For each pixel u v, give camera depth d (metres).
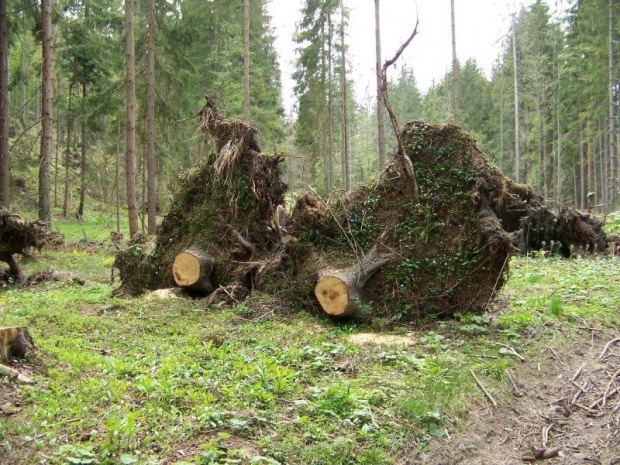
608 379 5.56
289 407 4.35
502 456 4.32
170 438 3.66
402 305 7.27
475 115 52.16
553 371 5.68
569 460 4.31
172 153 25.84
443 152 7.58
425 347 6.10
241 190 8.95
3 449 3.19
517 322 6.79
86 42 28.08
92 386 4.29
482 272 7.11
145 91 22.08
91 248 19.95
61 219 31.47
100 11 26.66
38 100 39.06
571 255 12.43
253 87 27.19
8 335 4.55
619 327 6.81
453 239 7.27
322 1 28.72
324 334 6.68
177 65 22.36
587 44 32.00
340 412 4.35
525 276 10.19
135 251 9.59
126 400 4.17
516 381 5.38
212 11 23.86
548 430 4.70
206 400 4.19
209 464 3.38
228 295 8.20
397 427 4.26
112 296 9.31
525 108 47.25
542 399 5.19
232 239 8.85
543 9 42.38
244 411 4.16
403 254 7.41
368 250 7.62
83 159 30.80
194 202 9.38
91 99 21.67
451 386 4.94
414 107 59.34
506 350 5.92
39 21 20.03
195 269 8.52
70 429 3.58
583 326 6.79
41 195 18.39
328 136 33.62
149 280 9.34
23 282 12.05
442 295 7.17
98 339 6.18
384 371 5.33
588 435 4.64
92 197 38.66
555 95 40.50
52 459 3.17
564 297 8.18
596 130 36.38
